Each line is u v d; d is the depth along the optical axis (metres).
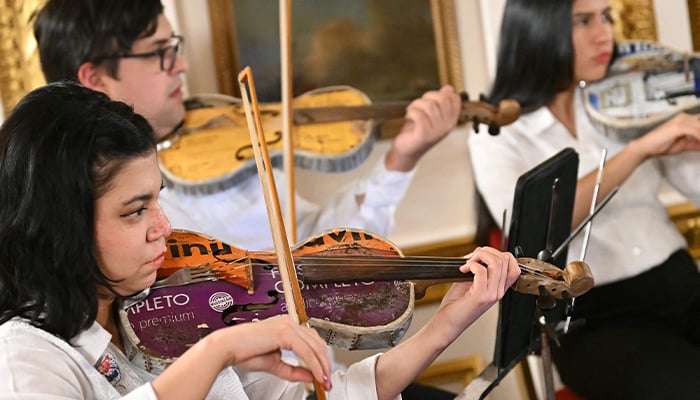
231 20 2.80
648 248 2.52
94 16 2.16
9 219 1.24
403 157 2.47
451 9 2.96
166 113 2.29
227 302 1.41
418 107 2.39
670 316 2.50
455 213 3.07
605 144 2.60
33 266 1.23
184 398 1.12
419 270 1.48
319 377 1.16
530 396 2.48
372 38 2.91
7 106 2.60
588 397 2.37
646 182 2.60
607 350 2.34
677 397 2.17
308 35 2.87
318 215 2.60
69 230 1.22
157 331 1.36
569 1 2.49
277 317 1.20
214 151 2.37
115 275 1.27
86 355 1.28
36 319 1.25
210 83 2.82
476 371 2.99
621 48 2.61
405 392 2.22
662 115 2.51
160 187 1.31
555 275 1.47
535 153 2.59
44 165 1.22
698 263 3.15
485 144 2.62
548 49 2.52
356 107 2.42
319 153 2.38
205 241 1.50
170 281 1.41
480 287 1.43
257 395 1.55
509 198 2.52
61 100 1.25
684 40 3.08
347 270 1.48
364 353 2.86
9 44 2.60
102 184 1.23
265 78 2.84
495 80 2.63
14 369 1.17
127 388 1.33
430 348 1.49
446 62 2.96
